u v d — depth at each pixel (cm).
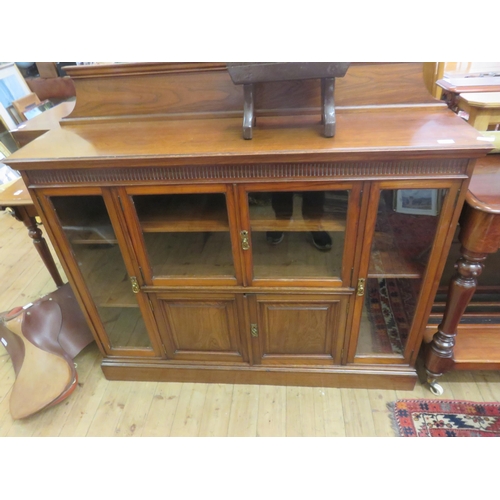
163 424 134
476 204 95
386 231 105
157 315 129
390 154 86
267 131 101
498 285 153
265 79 89
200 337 134
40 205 105
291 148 89
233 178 95
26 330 143
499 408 131
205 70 108
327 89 92
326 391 142
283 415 135
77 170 97
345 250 105
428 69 130
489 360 126
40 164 94
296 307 121
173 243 116
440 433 125
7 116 252
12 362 152
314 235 112
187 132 105
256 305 122
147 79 110
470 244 102
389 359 132
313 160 89
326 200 99
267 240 114
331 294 116
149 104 114
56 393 135
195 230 107
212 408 139
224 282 116
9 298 196
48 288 201
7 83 255
